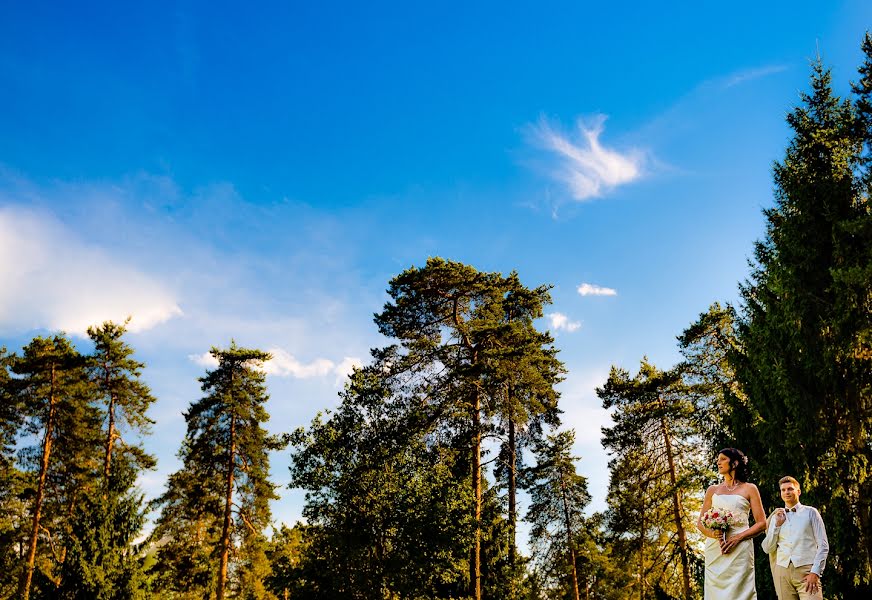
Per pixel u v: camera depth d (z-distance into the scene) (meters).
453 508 22.62
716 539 6.62
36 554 31.47
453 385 27.02
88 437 33.50
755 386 15.95
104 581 17.72
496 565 26.03
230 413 35.16
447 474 23.83
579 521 38.91
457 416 25.81
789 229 15.90
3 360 36.12
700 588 26.50
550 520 39.03
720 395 26.20
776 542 7.20
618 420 32.38
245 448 34.78
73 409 33.31
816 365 14.30
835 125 16.83
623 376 33.28
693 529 29.03
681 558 28.69
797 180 16.23
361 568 21.09
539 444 36.38
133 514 19.27
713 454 26.30
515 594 25.81
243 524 34.50
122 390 36.34
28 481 32.94
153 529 19.72
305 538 23.19
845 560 12.70
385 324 29.81
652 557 34.38
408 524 21.22
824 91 17.31
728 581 6.45
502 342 28.50
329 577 21.05
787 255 15.70
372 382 24.27
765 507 15.01
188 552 36.53
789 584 6.97
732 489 6.81
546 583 38.66
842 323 14.04
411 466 23.50
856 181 15.84
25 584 29.47
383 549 21.84
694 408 27.92
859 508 13.27
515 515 28.69
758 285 18.95
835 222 14.77
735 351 17.62
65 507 32.38
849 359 14.05
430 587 22.27
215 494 35.28
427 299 29.38
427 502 22.33
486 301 29.80
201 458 34.66
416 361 28.02
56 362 33.34
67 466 33.12
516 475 34.41
